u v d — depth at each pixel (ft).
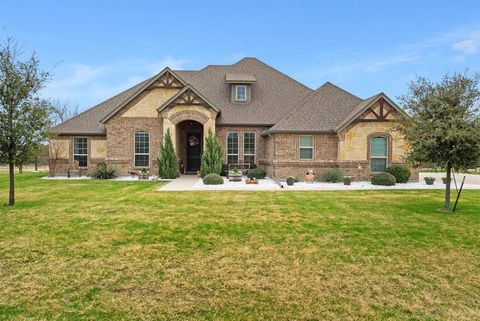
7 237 26.99
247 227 30.35
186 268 20.79
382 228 30.12
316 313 15.47
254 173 79.92
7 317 14.89
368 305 16.25
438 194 51.75
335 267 21.02
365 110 72.49
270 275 19.76
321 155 75.61
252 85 96.94
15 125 39.91
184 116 80.12
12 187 41.45
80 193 52.03
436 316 15.29
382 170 73.61
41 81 41.75
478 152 35.81
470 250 24.36
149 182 69.21
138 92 83.30
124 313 15.35
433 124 37.09
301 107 79.71
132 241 26.12
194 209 38.55
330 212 36.96
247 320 14.84
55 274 19.75
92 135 86.99
